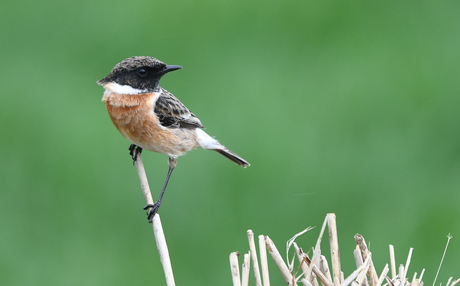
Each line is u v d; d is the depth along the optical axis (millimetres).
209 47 15070
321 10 16391
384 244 10938
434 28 16078
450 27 16125
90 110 13406
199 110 13367
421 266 10680
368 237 11031
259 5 16250
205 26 15500
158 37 15055
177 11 15766
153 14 15633
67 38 14992
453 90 14156
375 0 16859
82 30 15117
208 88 13984
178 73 14320
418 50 15398
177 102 9672
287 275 6707
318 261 6758
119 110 9242
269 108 13469
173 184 11734
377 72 14664
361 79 14375
